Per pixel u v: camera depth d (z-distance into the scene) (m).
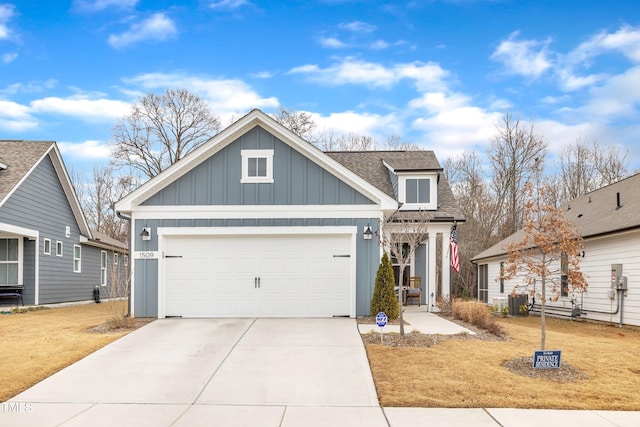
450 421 6.41
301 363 9.10
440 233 17.70
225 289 13.95
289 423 6.39
